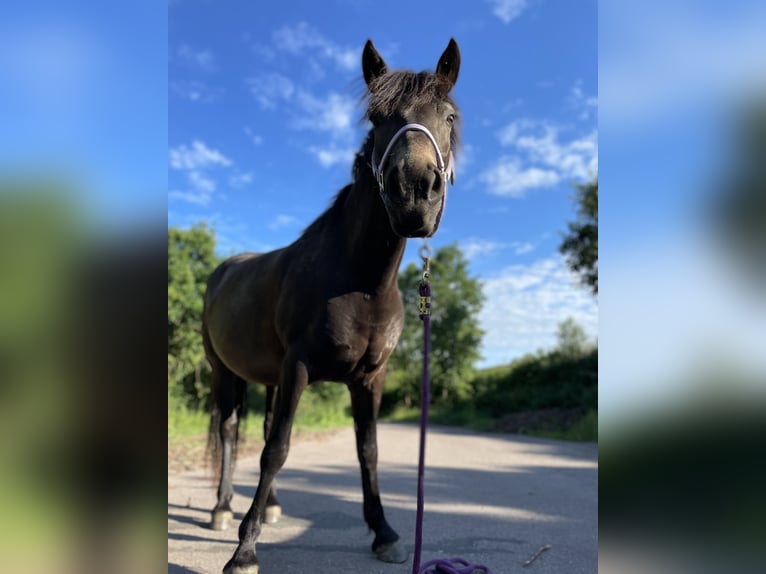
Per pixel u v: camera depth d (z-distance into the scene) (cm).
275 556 264
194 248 1334
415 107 199
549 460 748
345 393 1855
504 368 2478
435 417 2039
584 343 2206
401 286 2430
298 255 248
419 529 195
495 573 245
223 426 340
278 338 260
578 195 1792
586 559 269
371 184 220
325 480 510
